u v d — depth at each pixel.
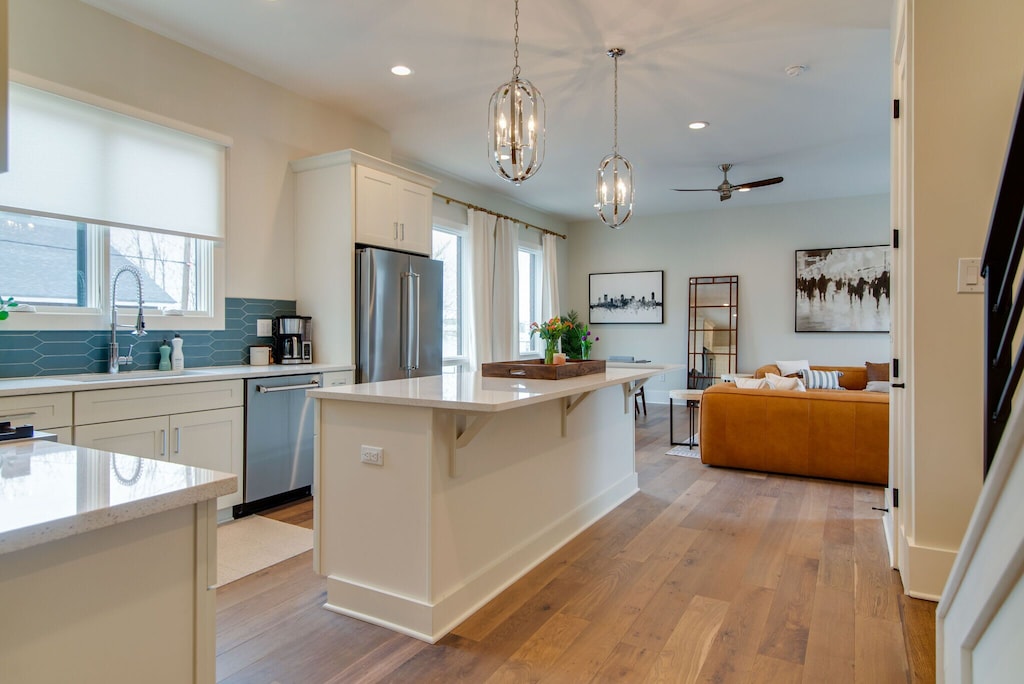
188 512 0.98
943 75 2.25
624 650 2.00
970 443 2.28
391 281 4.26
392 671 1.87
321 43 3.57
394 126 4.99
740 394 4.54
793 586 2.50
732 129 5.02
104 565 0.86
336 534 2.32
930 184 2.28
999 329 1.70
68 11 3.03
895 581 2.55
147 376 3.13
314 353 4.25
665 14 3.23
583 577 2.61
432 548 2.10
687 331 8.50
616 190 3.90
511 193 7.32
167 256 3.61
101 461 1.11
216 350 3.78
